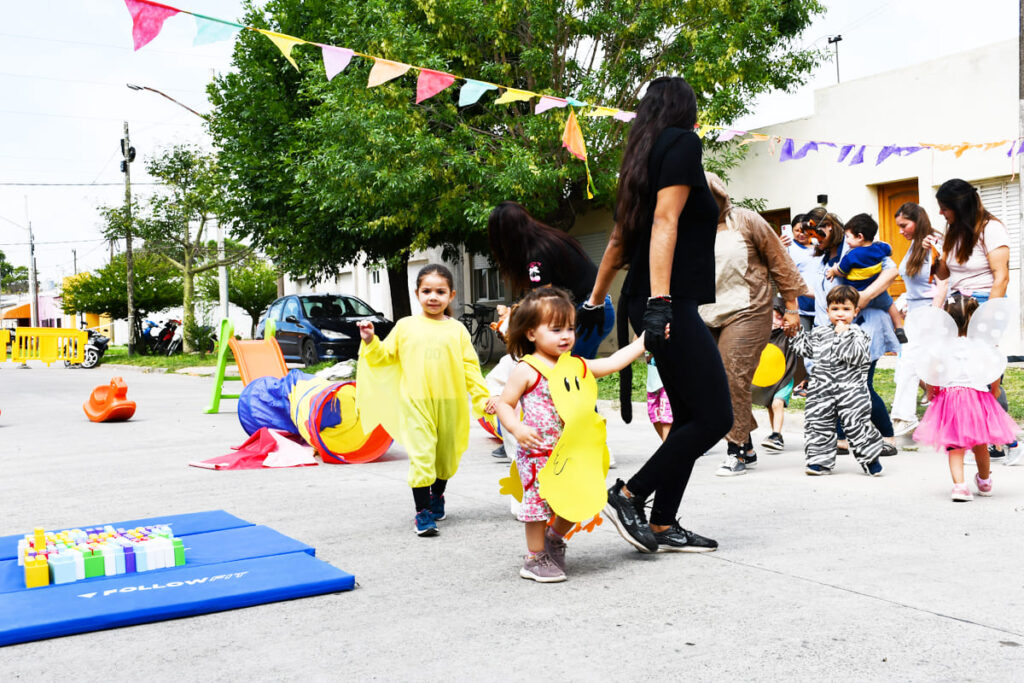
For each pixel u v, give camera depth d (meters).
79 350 25.33
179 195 28.33
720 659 2.63
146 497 5.61
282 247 18.33
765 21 13.59
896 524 4.25
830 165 13.73
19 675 2.67
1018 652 2.62
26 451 8.05
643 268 3.79
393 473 6.44
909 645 2.69
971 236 6.05
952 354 4.73
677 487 3.84
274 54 17.58
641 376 11.73
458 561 3.88
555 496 3.43
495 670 2.60
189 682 2.59
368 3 13.29
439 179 13.61
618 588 3.39
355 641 2.89
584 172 13.66
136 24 3.91
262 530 4.40
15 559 3.96
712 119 13.23
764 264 5.70
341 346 17.31
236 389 15.12
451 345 4.55
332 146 13.98
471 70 14.12
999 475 5.52
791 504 4.81
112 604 3.18
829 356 5.67
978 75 11.94
